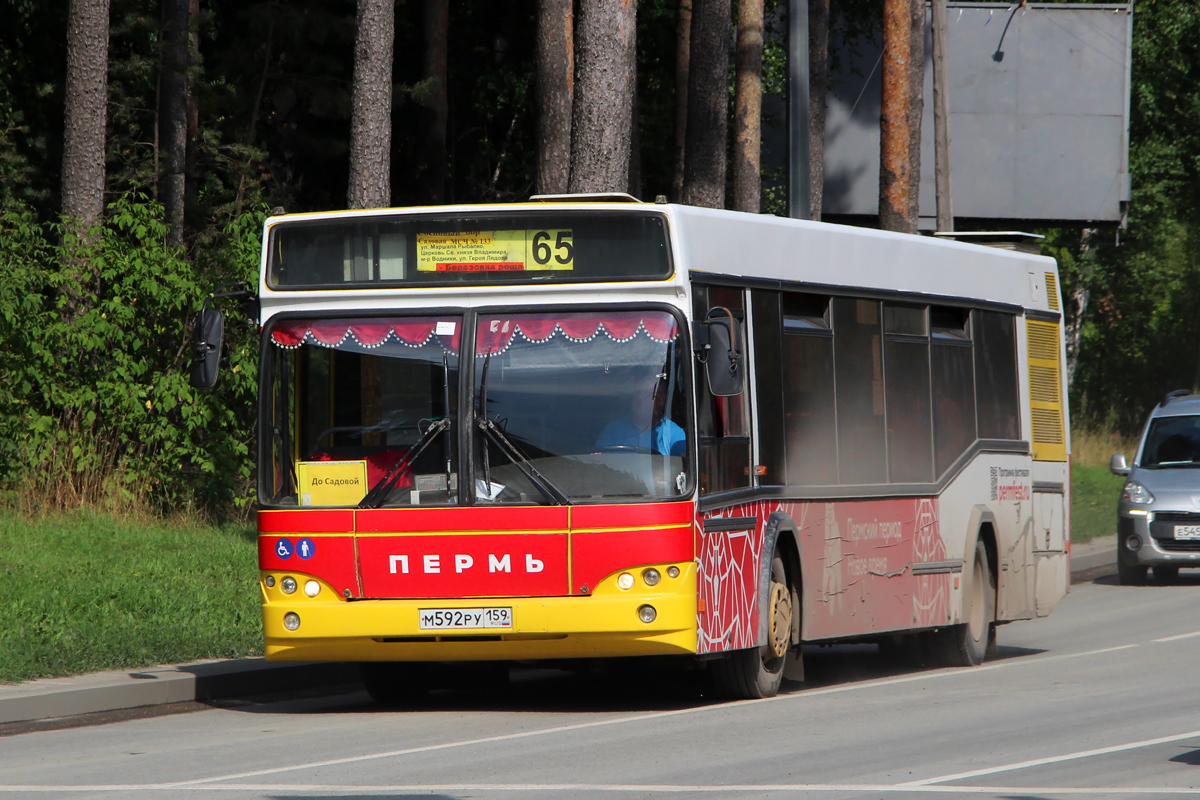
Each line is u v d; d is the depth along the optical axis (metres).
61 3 85.25
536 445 28.45
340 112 91.44
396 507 28.56
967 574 38.53
